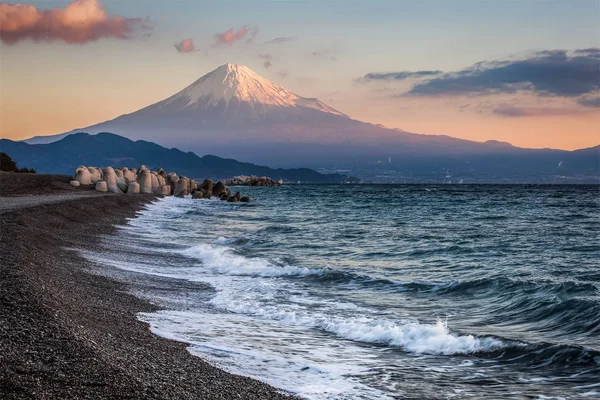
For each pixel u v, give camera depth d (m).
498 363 10.83
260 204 85.00
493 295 17.09
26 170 101.94
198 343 11.24
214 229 40.88
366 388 9.34
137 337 10.93
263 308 15.31
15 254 16.55
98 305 13.26
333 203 90.00
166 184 97.94
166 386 8.06
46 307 10.97
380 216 58.75
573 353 10.80
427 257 27.14
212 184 99.44
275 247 30.23
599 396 9.02
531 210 69.94
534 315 14.55
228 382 8.87
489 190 179.25
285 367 10.23
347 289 18.31
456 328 13.39
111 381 7.82
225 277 20.16
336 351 11.52
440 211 68.06
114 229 34.56
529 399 8.95
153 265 22.05
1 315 10.23
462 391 9.30
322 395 8.90
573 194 135.12
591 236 37.66
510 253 28.73
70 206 38.19
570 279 20.55
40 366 8.05
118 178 79.44
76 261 19.91
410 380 9.82
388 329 12.83
